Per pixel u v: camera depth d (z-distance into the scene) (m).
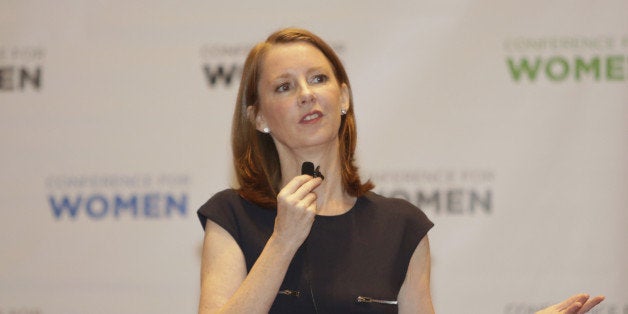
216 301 6.70
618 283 11.61
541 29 11.89
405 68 12.05
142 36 12.29
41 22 12.36
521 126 11.83
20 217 12.16
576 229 11.69
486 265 11.77
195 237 12.09
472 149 11.87
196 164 12.13
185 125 12.18
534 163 11.79
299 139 7.07
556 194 11.73
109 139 12.20
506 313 11.72
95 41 12.30
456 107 11.94
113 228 12.11
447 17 12.03
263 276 6.43
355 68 12.09
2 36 12.35
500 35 11.94
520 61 11.89
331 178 7.39
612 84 11.76
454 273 11.78
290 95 7.14
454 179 11.87
